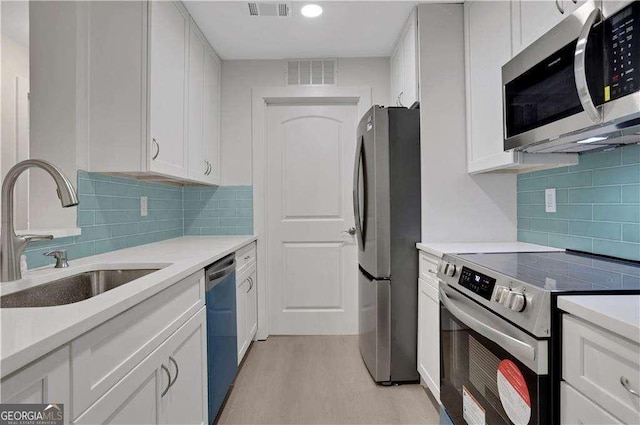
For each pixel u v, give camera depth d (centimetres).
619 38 98
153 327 109
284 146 311
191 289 144
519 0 162
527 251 177
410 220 220
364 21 242
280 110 311
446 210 221
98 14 171
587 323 83
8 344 61
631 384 71
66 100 164
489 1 190
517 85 153
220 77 299
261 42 268
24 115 206
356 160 250
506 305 107
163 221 257
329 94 299
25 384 62
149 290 103
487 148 193
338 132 310
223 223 300
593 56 106
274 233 310
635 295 93
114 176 194
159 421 113
